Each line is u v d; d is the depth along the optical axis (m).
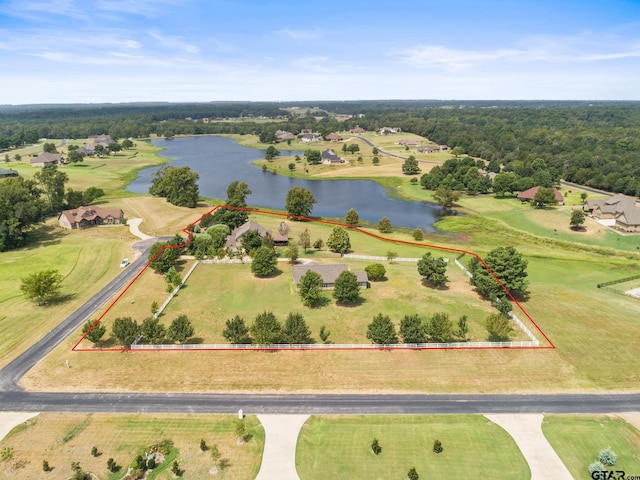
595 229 133.88
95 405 54.31
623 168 198.00
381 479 44.38
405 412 53.47
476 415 53.06
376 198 185.88
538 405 54.91
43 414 52.69
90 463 45.75
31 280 78.00
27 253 107.25
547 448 48.25
